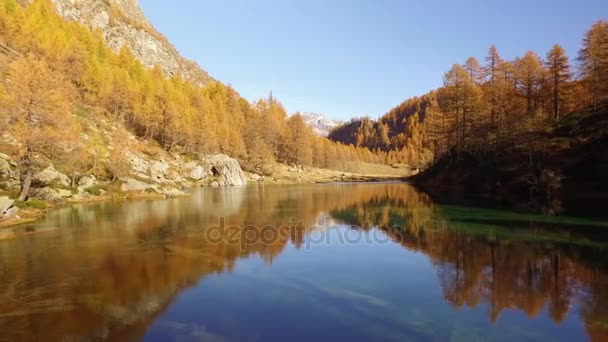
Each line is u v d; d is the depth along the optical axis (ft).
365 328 36.29
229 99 459.32
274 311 40.65
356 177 448.65
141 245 71.36
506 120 187.73
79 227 89.51
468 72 232.32
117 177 180.86
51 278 50.78
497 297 44.47
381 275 54.29
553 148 142.31
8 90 117.29
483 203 137.39
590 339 33.63
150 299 43.73
